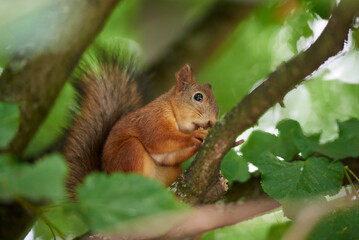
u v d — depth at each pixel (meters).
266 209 2.87
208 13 3.11
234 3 3.10
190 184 2.81
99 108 2.96
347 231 2.81
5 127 2.24
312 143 2.85
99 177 2.15
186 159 2.93
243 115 2.79
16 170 1.87
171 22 3.16
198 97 2.96
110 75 2.98
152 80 3.06
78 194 2.12
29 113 2.79
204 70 3.16
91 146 2.93
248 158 2.90
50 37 2.81
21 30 2.84
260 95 2.78
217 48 3.10
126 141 2.92
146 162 2.93
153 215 2.07
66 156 2.92
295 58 2.78
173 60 3.08
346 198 2.83
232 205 2.86
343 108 3.12
